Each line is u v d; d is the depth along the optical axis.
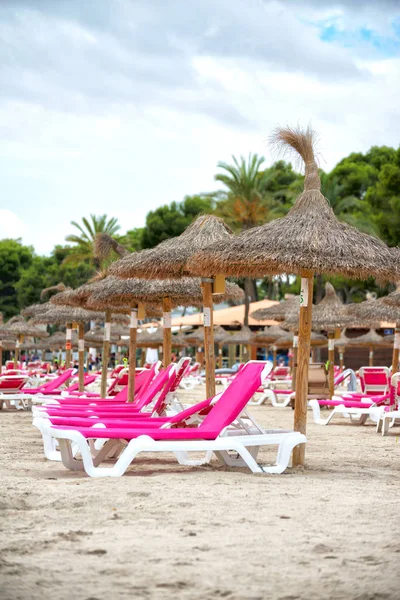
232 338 39.38
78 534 4.77
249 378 8.11
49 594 3.62
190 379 33.22
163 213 61.31
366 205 51.31
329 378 20.03
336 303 20.25
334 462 9.14
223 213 50.75
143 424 8.23
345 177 58.66
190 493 6.23
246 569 4.02
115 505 5.70
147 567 4.04
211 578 3.87
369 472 8.23
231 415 7.82
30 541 4.57
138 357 53.91
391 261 8.38
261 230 8.57
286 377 28.31
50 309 21.44
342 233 8.52
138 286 12.83
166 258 10.73
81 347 19.81
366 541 4.65
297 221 8.57
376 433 13.76
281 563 4.13
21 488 6.48
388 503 6.05
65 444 7.84
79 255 57.53
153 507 5.62
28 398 17.84
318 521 5.24
